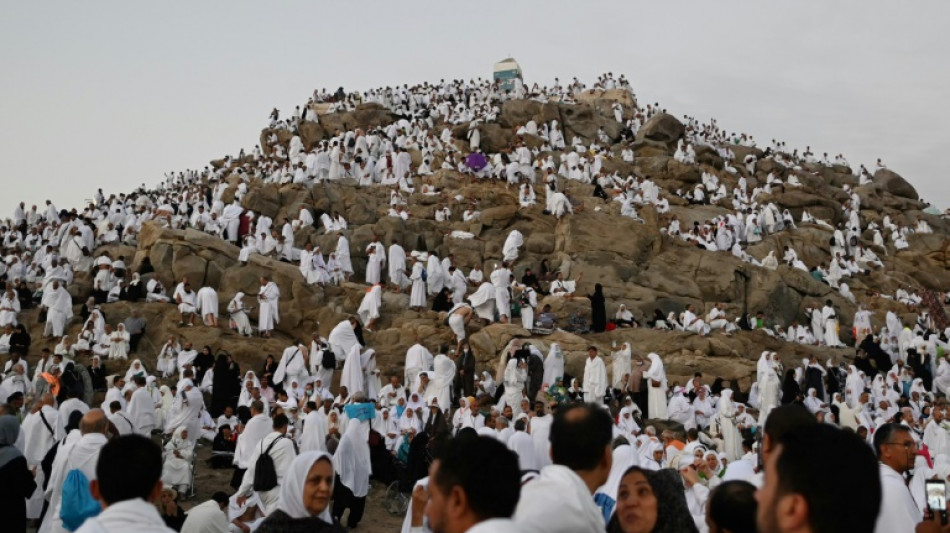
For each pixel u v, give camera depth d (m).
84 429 8.72
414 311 28.25
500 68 65.56
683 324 30.02
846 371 26.91
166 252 28.86
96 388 21.20
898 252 45.94
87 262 29.48
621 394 23.48
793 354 29.17
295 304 28.02
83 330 23.97
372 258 30.56
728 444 20.72
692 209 43.03
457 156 43.75
